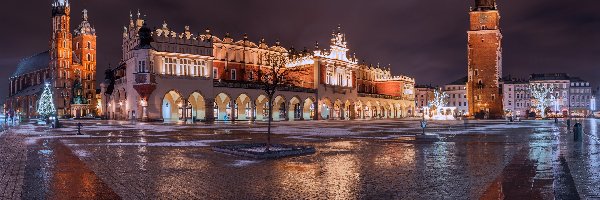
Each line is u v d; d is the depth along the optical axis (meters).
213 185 13.27
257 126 58.88
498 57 117.69
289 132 43.09
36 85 177.25
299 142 30.00
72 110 138.25
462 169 16.62
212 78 85.31
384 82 149.50
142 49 77.12
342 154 21.95
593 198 11.23
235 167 17.05
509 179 14.22
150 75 76.50
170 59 80.38
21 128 52.97
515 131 46.16
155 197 11.55
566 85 184.62
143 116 76.56
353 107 119.69
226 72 98.44
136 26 86.50
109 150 23.78
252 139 32.78
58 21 155.50
